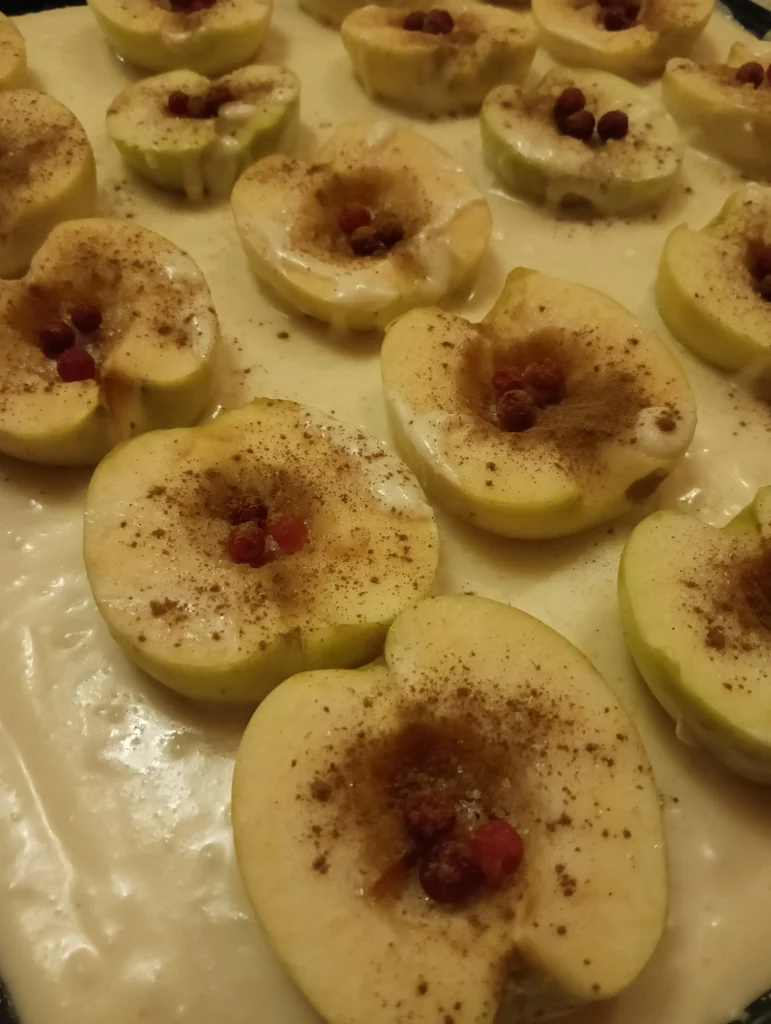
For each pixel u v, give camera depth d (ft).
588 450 0.61
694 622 0.53
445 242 0.72
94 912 0.49
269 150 0.82
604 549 0.62
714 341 0.69
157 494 0.57
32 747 0.54
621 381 0.65
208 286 0.74
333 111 0.89
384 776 0.49
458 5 0.94
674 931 0.49
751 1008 0.47
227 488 0.59
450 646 0.51
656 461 0.61
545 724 0.50
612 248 0.79
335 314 0.70
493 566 0.61
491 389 0.66
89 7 0.94
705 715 0.50
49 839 0.51
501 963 0.44
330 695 0.50
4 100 0.80
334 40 0.96
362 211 0.76
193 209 0.80
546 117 0.82
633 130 0.82
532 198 0.82
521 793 0.49
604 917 0.45
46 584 0.59
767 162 0.85
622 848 0.46
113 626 0.53
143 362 0.63
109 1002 0.46
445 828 0.47
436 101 0.89
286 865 0.45
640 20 0.92
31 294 0.68
